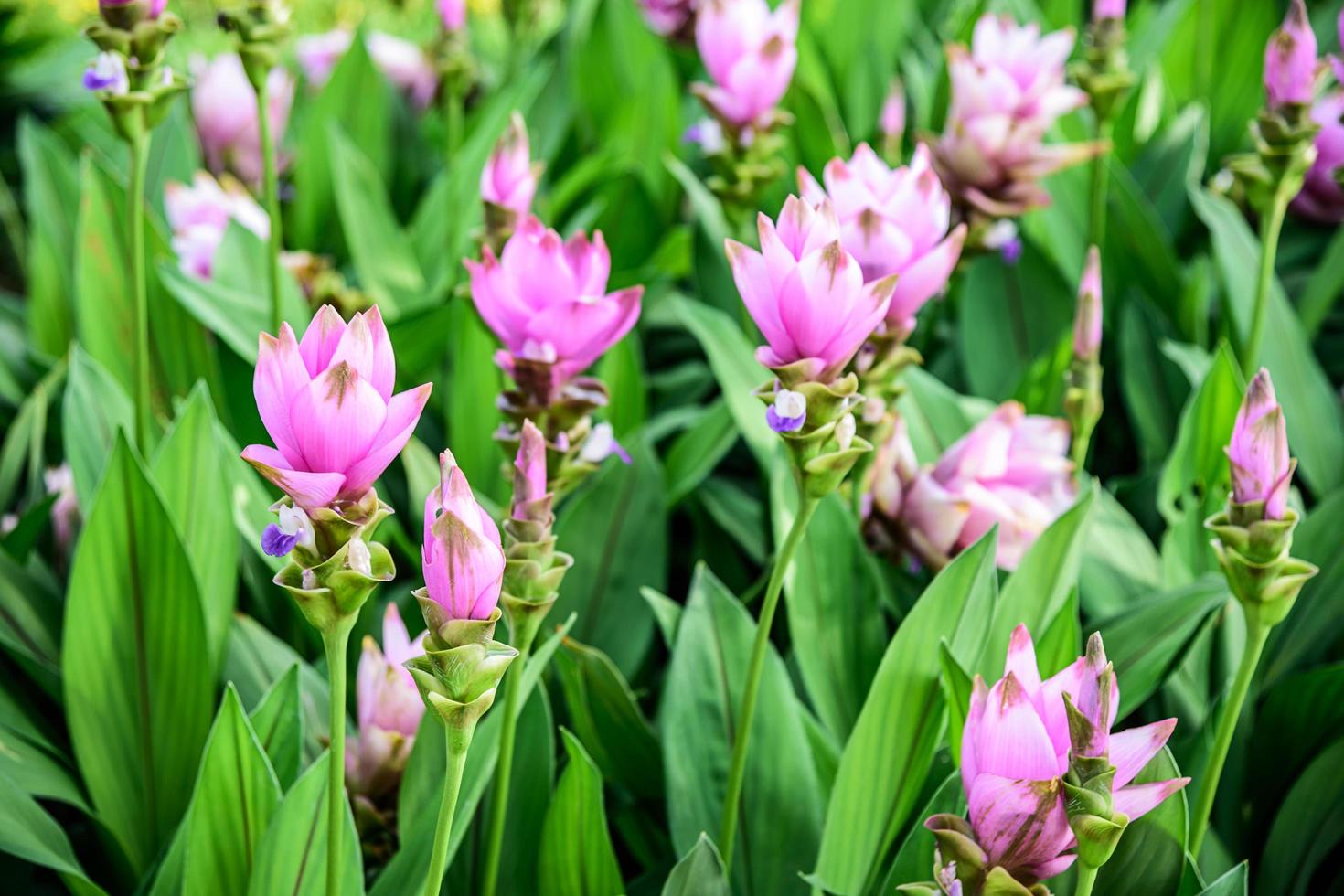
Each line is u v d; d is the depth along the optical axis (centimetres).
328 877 134
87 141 308
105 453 175
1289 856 164
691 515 190
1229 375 176
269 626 176
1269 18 253
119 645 158
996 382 206
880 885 152
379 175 257
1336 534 177
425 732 152
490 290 150
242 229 200
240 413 191
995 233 183
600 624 173
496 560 125
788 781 155
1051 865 128
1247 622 142
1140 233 209
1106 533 177
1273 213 173
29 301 232
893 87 242
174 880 149
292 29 175
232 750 144
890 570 171
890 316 152
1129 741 128
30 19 470
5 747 159
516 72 271
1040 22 256
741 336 182
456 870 155
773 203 218
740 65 180
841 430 137
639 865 171
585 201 234
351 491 126
